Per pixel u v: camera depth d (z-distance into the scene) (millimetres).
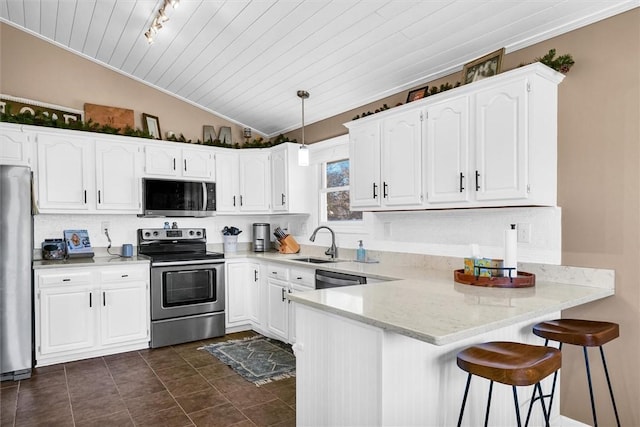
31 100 3779
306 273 3451
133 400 2646
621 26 2061
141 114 4367
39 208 3518
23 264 3059
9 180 3014
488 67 2498
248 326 4387
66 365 3295
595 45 2154
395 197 2873
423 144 2680
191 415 2443
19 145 3420
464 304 1744
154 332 3754
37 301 3236
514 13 2287
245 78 3850
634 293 2020
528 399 2090
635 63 2014
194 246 4574
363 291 2059
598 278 2141
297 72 3504
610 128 2100
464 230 2820
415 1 2375
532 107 2121
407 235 3256
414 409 1579
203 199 4309
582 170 2203
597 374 2145
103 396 2709
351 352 1635
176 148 4238
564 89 2277
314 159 4359
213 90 4266
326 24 2781
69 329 3361
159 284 3783
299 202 4410
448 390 1701
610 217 2100
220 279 4152
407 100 3129
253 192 4605
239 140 5047
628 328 2035
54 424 2340
